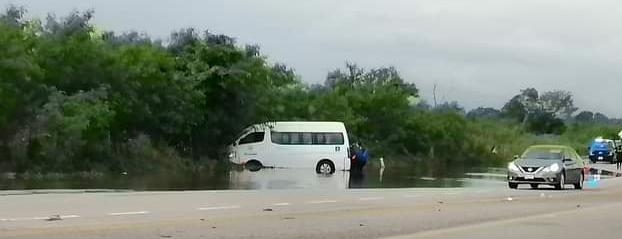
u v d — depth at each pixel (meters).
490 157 92.62
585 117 158.88
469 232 17.69
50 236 14.52
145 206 21.33
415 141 82.75
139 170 46.16
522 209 24.11
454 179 48.66
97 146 44.12
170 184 36.59
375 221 19.28
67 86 45.03
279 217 19.42
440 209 23.25
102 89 44.38
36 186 33.09
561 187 36.19
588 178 49.28
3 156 40.50
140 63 48.19
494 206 24.91
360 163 57.34
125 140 47.81
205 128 52.59
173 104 49.81
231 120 53.12
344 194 28.42
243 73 52.59
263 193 27.70
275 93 58.56
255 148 52.72
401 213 21.59
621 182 44.34
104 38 51.00
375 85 83.25
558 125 142.62
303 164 52.62
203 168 50.69
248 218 18.95
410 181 44.88
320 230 16.98
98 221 17.25
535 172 35.88
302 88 70.00
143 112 47.78
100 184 35.69
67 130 41.34
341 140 53.00
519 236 17.31
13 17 45.12
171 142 51.47
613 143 83.69
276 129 53.00
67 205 20.84
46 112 41.34
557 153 37.28
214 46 54.06
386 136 79.75
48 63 44.06
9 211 18.89
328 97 71.62
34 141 41.31
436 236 16.72
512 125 115.81
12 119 40.91
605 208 25.22
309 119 67.44
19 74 40.25
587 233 18.20
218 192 27.80
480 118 110.75
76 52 44.66
